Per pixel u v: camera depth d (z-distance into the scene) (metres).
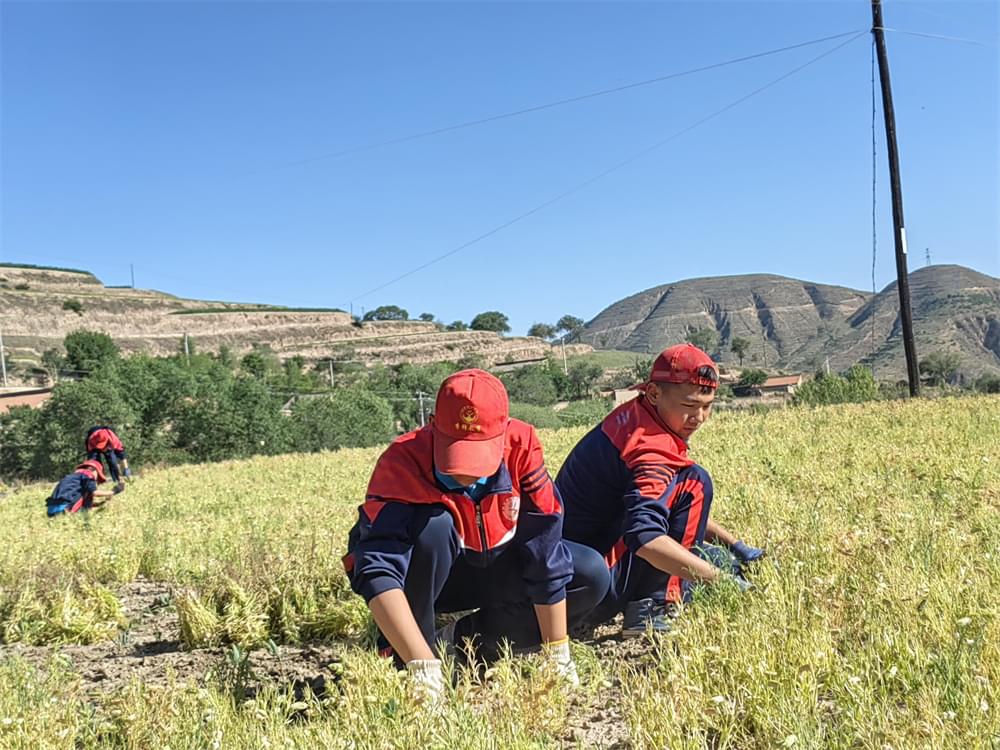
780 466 8.38
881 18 26.25
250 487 15.55
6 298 122.69
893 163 25.53
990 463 7.41
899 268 25.55
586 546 4.08
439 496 3.54
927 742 2.52
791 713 2.74
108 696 3.66
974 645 3.03
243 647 5.05
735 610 3.67
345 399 46.41
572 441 16.39
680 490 4.14
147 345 129.00
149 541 8.23
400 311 190.88
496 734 2.79
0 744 3.10
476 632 4.08
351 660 3.30
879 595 3.60
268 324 148.50
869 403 17.77
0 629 6.11
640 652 4.02
